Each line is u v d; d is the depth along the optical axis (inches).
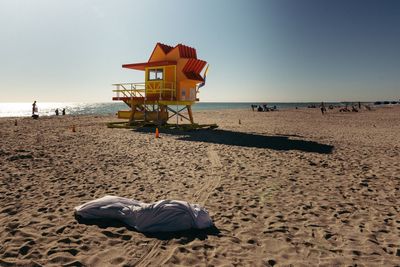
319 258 160.7
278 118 1579.7
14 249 161.9
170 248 168.1
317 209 236.1
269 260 156.7
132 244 172.1
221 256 160.4
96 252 161.9
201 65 826.8
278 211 229.9
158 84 806.5
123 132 770.8
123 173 339.0
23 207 227.9
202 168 369.4
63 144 538.9
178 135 717.9
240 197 261.6
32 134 697.0
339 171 364.5
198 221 193.3
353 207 242.7
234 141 625.6
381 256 163.8
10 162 378.9
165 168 367.2
